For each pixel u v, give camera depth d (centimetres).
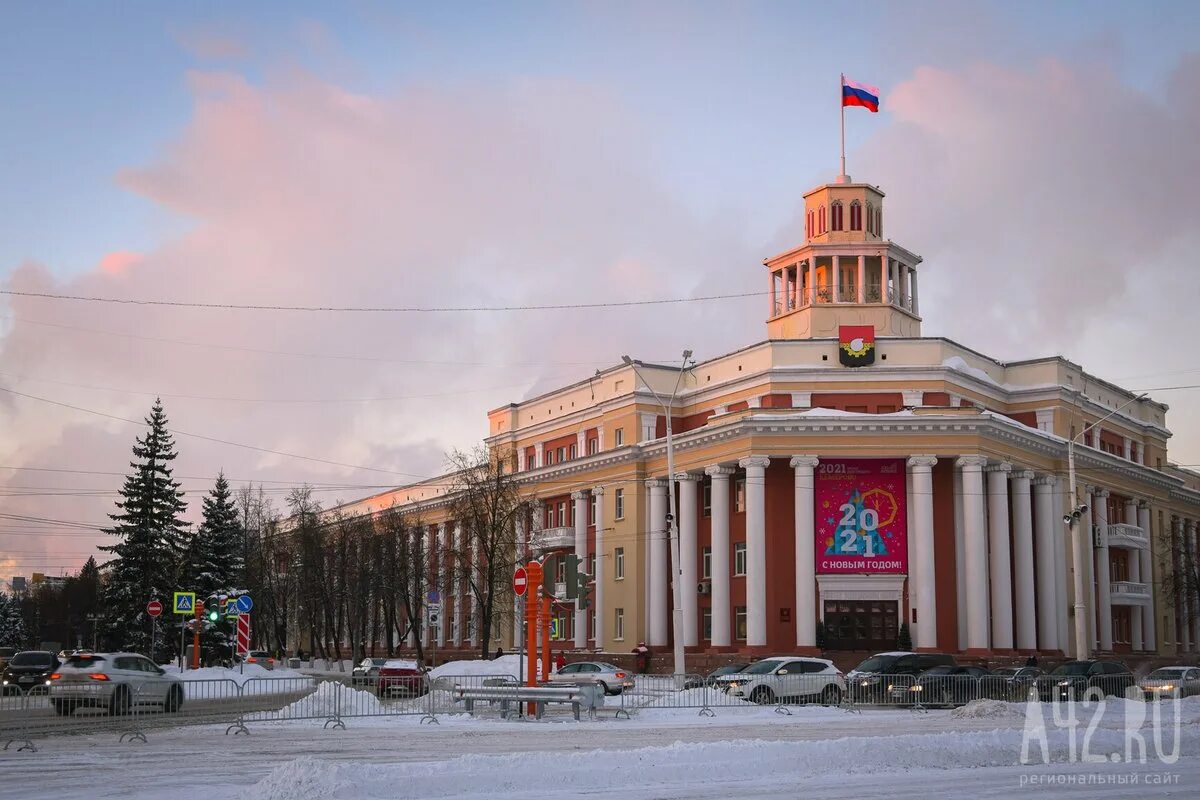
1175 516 8800
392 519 9212
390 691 3734
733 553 6850
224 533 8456
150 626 7612
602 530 7719
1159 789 1841
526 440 8994
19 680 5209
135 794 1731
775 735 2788
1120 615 7831
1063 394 7356
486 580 7631
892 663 4644
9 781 1891
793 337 7694
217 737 2700
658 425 7700
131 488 7750
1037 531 6981
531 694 3244
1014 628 6669
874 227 8000
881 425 6350
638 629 7331
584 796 1722
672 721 3284
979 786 1858
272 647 11812
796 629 6384
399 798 1678
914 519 6347
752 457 6488
